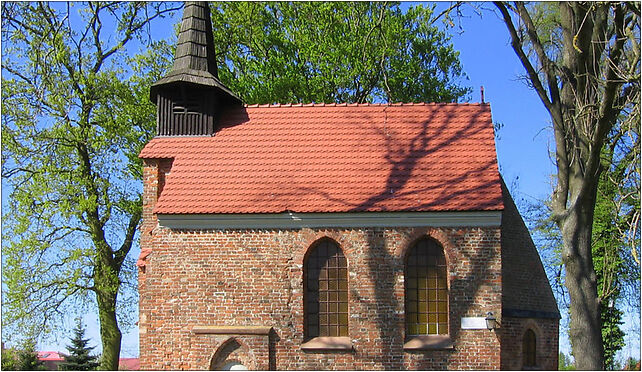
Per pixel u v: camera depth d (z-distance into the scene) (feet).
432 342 84.84
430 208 86.17
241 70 158.20
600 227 137.59
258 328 85.40
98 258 128.57
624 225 110.11
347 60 149.07
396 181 90.27
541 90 86.89
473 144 94.38
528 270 95.76
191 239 88.28
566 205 86.63
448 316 85.76
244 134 97.71
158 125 98.78
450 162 92.32
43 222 122.01
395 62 152.46
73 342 166.91
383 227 87.04
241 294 86.99
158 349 86.99
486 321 84.69
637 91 77.36
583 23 75.56
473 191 87.97
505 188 100.07
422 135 96.17
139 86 139.03
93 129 128.06
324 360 85.20
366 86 154.20
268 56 155.94
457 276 85.81
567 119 85.25
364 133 96.99
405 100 155.63
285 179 91.40
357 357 85.05
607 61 74.74
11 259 118.52
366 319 85.56
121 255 136.05
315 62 153.17
